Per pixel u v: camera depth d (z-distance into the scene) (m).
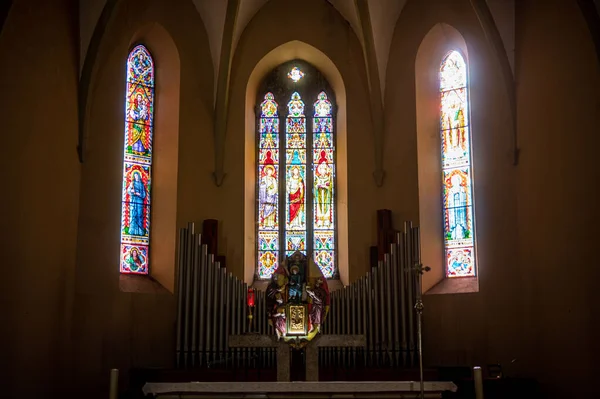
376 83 19.36
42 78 14.88
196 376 15.84
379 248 18.25
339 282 19.28
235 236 18.81
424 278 18.39
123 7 17.80
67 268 15.59
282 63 20.56
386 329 16.62
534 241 16.42
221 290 16.78
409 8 19.56
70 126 16.09
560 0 15.66
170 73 19.16
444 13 19.02
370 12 19.06
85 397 15.70
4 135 13.41
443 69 19.50
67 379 15.28
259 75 20.25
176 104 18.95
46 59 15.06
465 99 19.03
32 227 14.27
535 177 16.52
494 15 17.69
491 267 17.34
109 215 16.92
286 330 13.73
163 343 17.50
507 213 17.30
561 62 15.64
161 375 15.80
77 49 16.61
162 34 18.92
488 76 18.05
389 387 11.62
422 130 19.16
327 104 20.44
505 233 17.25
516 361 16.58
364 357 16.53
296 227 19.86
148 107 19.02
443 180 19.05
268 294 14.15
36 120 14.59
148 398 13.80
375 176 19.12
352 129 19.55
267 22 20.06
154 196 18.67
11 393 13.35
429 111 19.31
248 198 19.55
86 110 16.59
